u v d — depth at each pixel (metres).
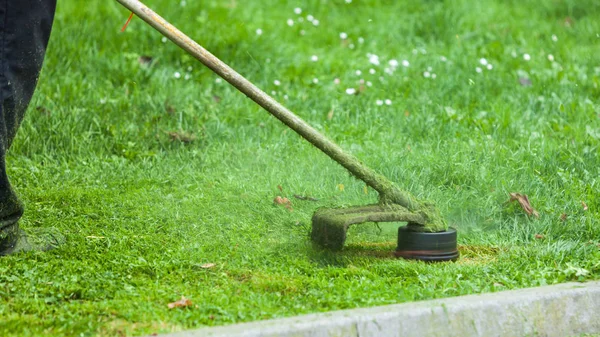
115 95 8.13
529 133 7.35
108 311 3.90
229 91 8.44
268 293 4.25
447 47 10.20
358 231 5.47
